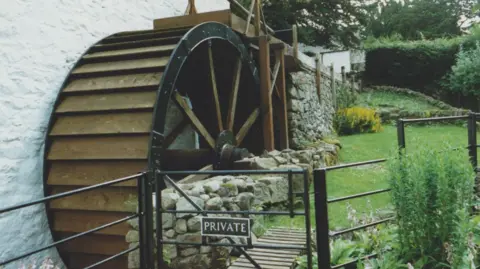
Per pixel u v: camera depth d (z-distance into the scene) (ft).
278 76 22.35
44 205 13.15
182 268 10.17
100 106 12.75
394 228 10.25
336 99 43.29
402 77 61.72
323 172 7.75
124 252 8.69
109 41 15.98
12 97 12.57
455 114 43.16
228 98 21.74
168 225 10.27
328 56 62.54
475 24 60.08
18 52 12.80
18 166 12.67
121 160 11.82
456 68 52.26
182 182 14.39
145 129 11.86
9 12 12.53
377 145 31.81
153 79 12.75
